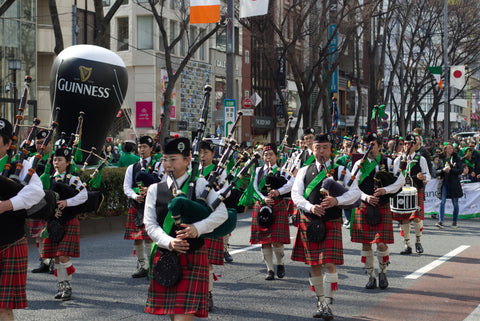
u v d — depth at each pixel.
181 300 3.73
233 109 15.05
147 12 29.75
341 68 48.78
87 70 13.95
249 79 37.09
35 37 25.59
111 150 18.61
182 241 3.65
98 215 11.58
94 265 7.97
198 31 32.59
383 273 6.80
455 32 37.41
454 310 5.84
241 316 5.61
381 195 6.64
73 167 7.14
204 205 3.86
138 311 5.75
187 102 31.86
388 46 34.06
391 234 6.68
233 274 7.57
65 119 14.16
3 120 4.27
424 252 9.17
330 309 5.44
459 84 28.58
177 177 3.93
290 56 23.52
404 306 5.99
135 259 8.41
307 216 5.47
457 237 10.76
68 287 6.18
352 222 6.84
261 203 7.27
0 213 4.13
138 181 6.91
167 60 18.62
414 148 9.54
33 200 4.14
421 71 52.22
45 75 28.34
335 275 5.38
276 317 5.57
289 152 10.30
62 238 6.12
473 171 15.15
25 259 4.30
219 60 34.69
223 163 4.13
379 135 6.88
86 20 26.80
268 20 22.86
